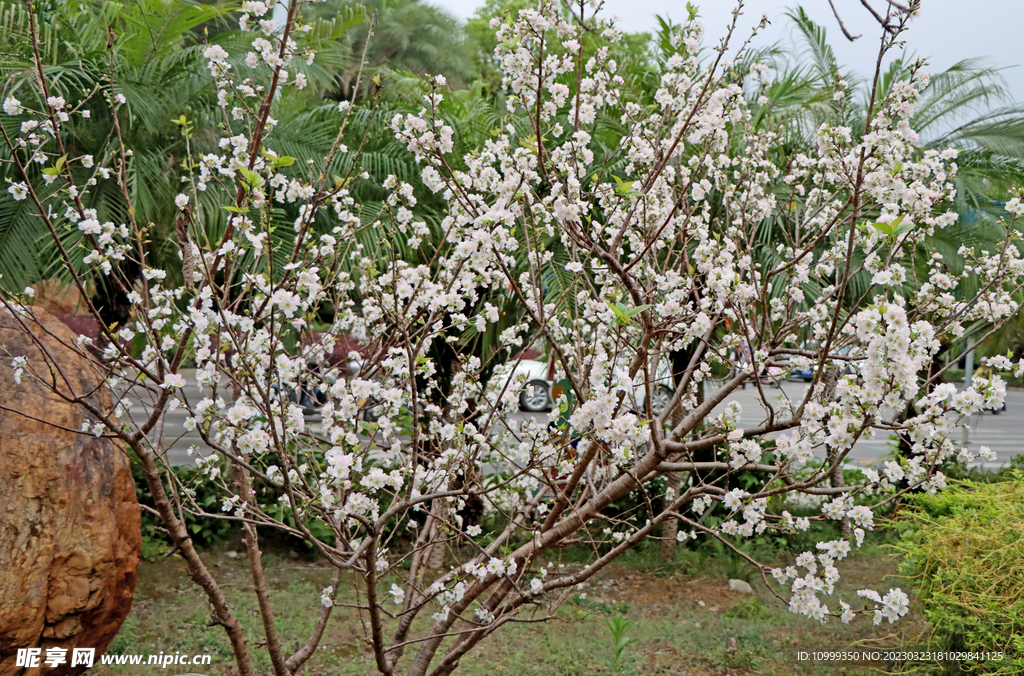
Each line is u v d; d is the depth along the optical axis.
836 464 2.13
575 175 2.85
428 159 2.46
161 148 4.84
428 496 2.29
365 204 4.95
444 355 5.22
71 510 3.24
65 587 3.20
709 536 6.12
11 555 3.01
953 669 3.86
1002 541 3.79
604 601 5.22
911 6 1.84
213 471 2.74
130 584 3.61
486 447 3.04
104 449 3.50
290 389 2.80
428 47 16.72
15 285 4.38
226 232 2.39
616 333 2.61
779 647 4.46
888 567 5.81
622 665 4.02
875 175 2.12
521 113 4.39
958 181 5.44
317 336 3.31
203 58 4.80
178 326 2.25
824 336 2.87
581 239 2.29
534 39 2.35
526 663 4.14
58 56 4.95
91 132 4.60
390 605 4.82
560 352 2.36
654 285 2.99
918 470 2.13
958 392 1.99
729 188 3.32
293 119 5.41
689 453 2.76
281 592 5.02
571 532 2.60
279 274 3.81
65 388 3.33
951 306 2.96
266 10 2.31
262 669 3.88
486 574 2.51
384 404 2.61
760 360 2.47
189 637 4.16
